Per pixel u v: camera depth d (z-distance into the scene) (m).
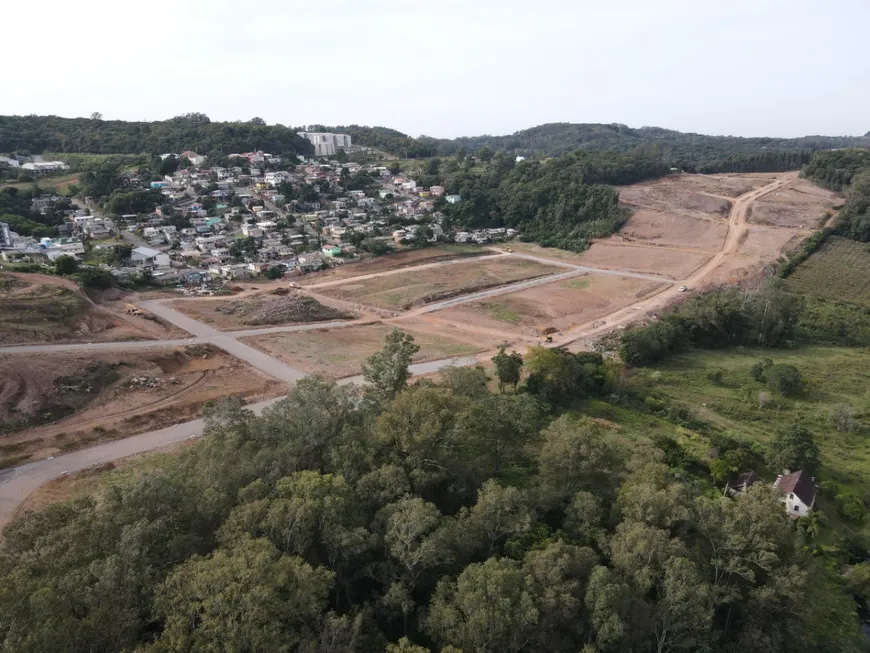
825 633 45.91
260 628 29.34
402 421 48.22
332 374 95.31
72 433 71.19
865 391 97.19
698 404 89.69
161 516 36.19
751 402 91.25
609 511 46.75
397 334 65.50
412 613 38.22
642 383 96.56
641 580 37.47
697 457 70.44
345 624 31.78
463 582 35.25
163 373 91.81
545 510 47.06
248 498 39.34
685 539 43.66
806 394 94.44
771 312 120.25
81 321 106.94
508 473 57.38
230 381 91.00
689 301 130.00
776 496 46.31
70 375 82.50
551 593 35.19
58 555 33.09
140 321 115.75
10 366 79.88
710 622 37.38
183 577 31.31
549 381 84.00
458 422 49.34
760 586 41.28
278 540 36.53
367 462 46.00
